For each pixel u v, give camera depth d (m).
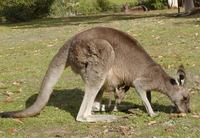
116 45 8.18
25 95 10.28
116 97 8.54
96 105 8.64
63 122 8.19
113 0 44.12
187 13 25.56
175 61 12.73
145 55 8.32
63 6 37.44
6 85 11.30
